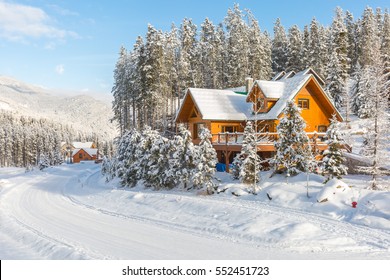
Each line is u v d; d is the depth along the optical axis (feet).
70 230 63.36
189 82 203.82
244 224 59.36
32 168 254.47
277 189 76.79
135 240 54.29
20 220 75.56
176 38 211.00
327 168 77.15
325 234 52.44
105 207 88.33
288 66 222.48
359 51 258.78
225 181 92.07
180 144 93.97
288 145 82.84
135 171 110.63
